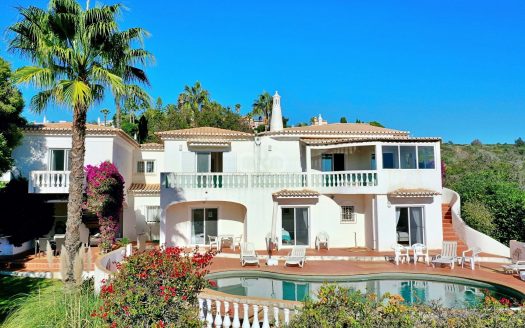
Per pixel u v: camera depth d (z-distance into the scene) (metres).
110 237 20.81
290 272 18.34
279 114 31.56
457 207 25.58
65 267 10.58
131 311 7.28
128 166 28.75
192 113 60.06
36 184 22.20
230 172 24.95
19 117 21.09
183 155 26.58
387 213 23.81
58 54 14.98
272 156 27.22
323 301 6.78
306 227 25.27
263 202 25.00
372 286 16.89
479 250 19.00
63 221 25.38
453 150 80.38
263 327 8.91
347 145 24.66
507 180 30.77
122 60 16.48
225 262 20.89
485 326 6.13
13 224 21.44
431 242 23.91
